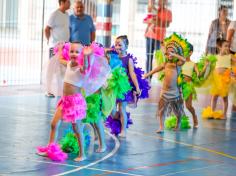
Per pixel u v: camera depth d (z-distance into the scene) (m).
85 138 11.88
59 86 11.62
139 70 13.43
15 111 15.47
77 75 10.81
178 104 14.10
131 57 13.16
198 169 10.62
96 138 12.48
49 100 17.61
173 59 13.97
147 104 18.09
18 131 12.96
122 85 12.05
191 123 15.35
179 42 14.07
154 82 21.86
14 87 19.92
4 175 9.53
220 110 17.20
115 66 12.11
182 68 14.76
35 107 16.23
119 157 11.20
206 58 15.54
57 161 10.65
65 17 18.20
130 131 13.78
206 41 21.48
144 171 10.29
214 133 14.14
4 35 22.47
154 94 19.98
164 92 13.95
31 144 11.77
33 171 9.88
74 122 10.77
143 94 13.51
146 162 10.95
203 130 14.47
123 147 12.07
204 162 11.19
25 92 18.97
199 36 22.30
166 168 10.58
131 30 23.77
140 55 22.92
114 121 13.17
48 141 12.09
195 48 22.23
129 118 14.51
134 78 13.07
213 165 10.98
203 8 22.27
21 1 22.72
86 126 13.84
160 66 14.02
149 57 21.66
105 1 21.48
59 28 18.17
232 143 13.06
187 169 10.58
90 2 21.56
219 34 19.95
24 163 10.35
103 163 10.69
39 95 18.47
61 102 10.92
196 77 14.99
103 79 11.12
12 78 21.19
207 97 20.33
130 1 23.88
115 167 10.45
